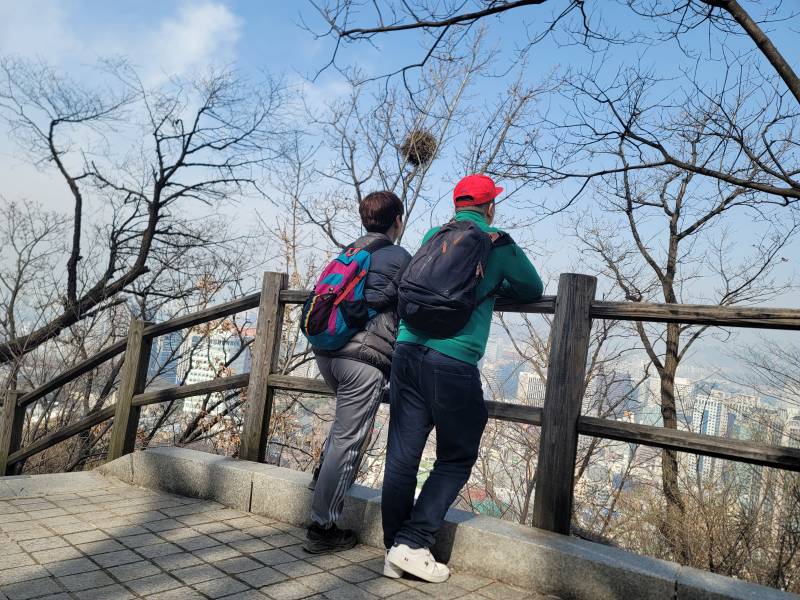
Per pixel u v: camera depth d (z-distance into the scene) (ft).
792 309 5.57
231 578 6.37
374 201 8.07
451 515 7.47
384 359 7.42
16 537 7.48
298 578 6.47
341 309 7.15
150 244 39.17
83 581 6.09
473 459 6.86
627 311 6.68
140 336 12.09
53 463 27.50
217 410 27.02
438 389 6.48
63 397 26.91
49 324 33.24
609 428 6.61
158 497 9.98
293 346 25.12
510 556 6.63
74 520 8.41
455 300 6.16
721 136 24.67
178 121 41.34
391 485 6.75
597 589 6.04
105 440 29.91
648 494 20.45
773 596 5.29
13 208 33.50
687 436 6.05
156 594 5.83
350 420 7.34
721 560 16.46
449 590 6.33
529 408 7.28
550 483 6.96
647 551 19.62
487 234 6.68
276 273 10.25
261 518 8.84
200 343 25.75
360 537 7.94
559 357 7.04
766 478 16.05
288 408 25.16
